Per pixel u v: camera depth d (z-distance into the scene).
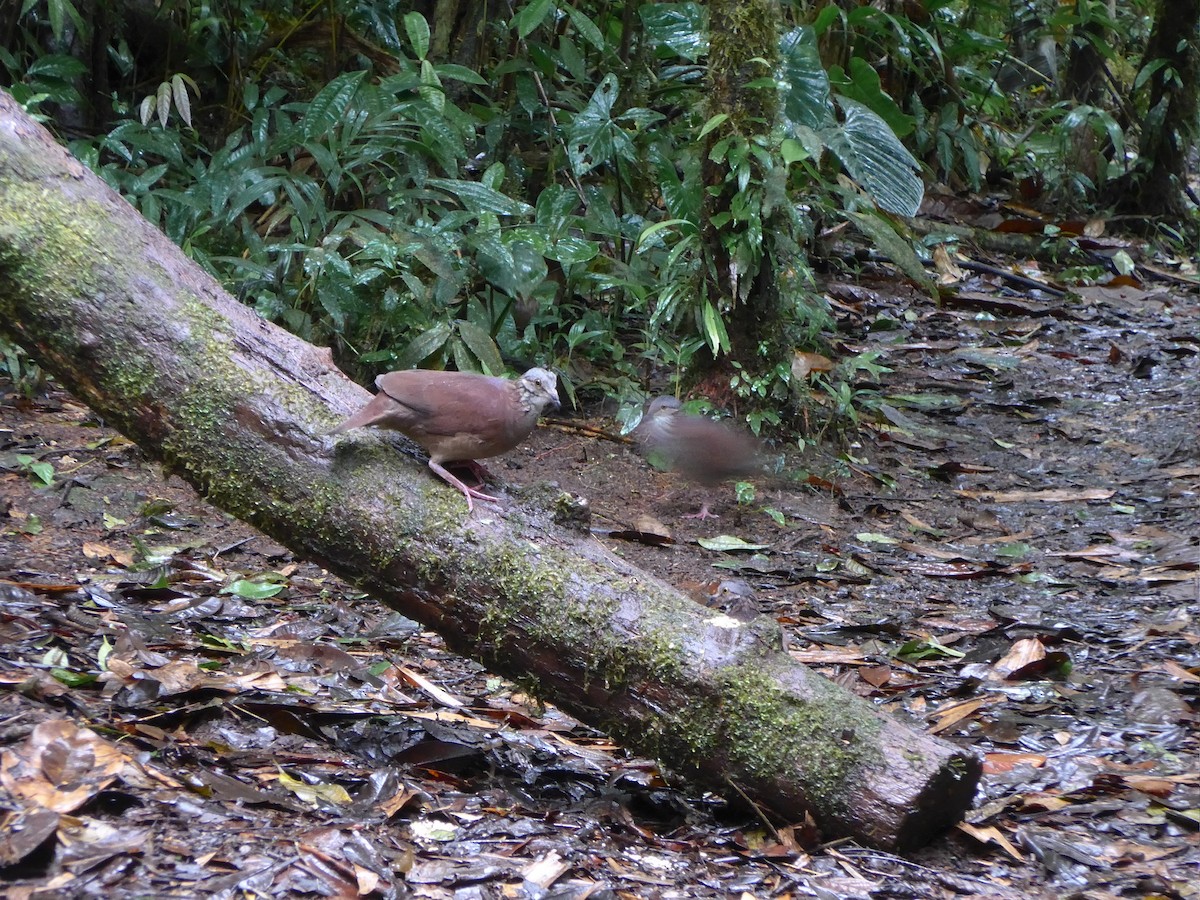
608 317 14.32
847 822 5.65
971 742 7.45
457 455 5.91
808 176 14.34
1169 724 7.78
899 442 14.01
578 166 13.46
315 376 6.12
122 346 5.94
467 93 14.48
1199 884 5.66
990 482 13.24
